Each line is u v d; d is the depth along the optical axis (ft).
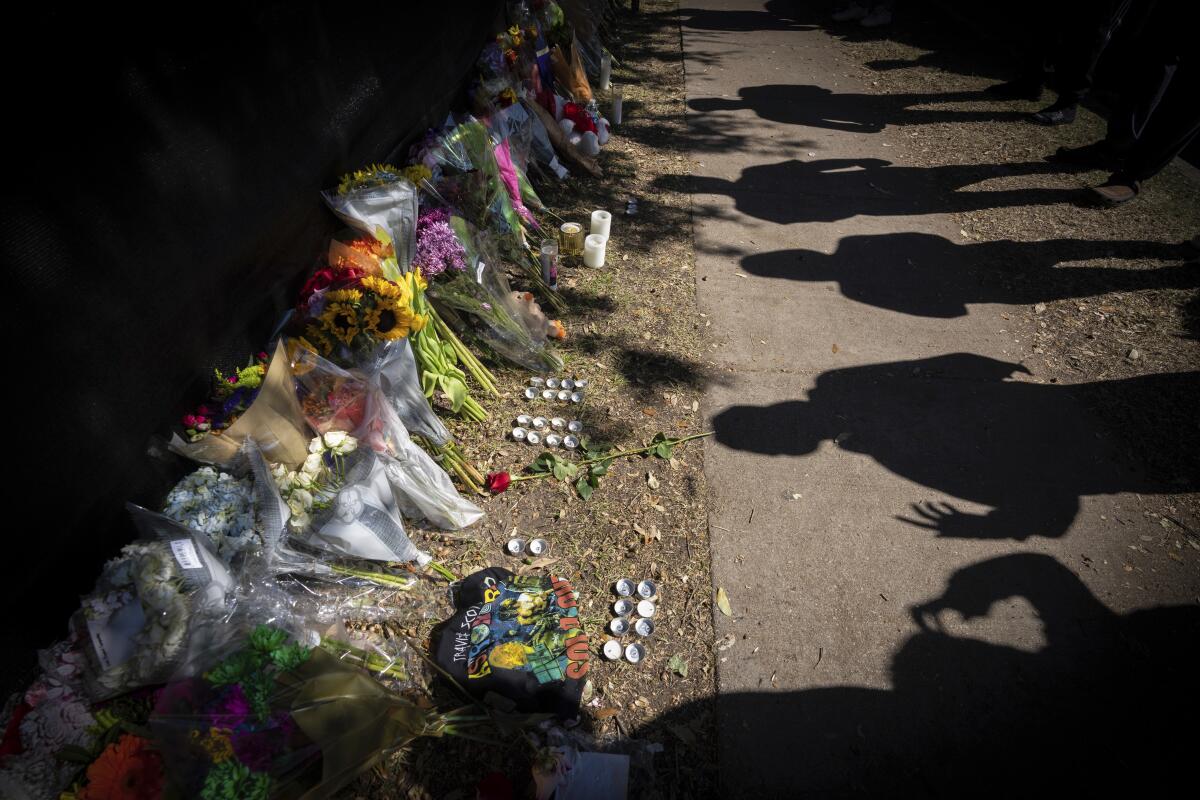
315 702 6.12
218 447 7.80
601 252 14.66
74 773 5.89
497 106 15.34
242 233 8.30
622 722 7.75
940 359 13.30
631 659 8.28
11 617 5.92
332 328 8.75
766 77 25.00
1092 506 10.70
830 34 29.32
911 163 20.04
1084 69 20.97
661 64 25.63
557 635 8.09
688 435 11.35
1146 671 8.70
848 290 14.96
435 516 9.47
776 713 7.97
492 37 16.75
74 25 5.82
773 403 12.06
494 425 11.22
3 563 5.69
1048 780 7.61
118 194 6.45
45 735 5.98
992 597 9.37
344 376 8.57
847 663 8.50
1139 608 9.39
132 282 6.72
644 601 8.90
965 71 25.95
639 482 10.48
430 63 13.32
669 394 12.08
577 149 18.13
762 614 8.93
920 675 8.45
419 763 7.20
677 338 13.32
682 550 9.59
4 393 5.51
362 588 8.57
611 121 21.12
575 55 19.81
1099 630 9.11
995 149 20.83
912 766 7.61
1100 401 12.57
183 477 8.01
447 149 12.80
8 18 5.24
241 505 7.69
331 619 8.09
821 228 16.96
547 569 9.20
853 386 12.55
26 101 5.46
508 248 13.15
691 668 8.32
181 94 7.10
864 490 10.68
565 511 9.95
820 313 14.26
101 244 6.31
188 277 7.49
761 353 13.14
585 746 7.44
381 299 8.91
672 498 10.28
